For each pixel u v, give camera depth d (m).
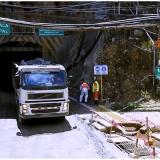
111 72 25.47
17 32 27.98
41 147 15.27
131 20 21.86
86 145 15.47
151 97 25.03
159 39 23.16
